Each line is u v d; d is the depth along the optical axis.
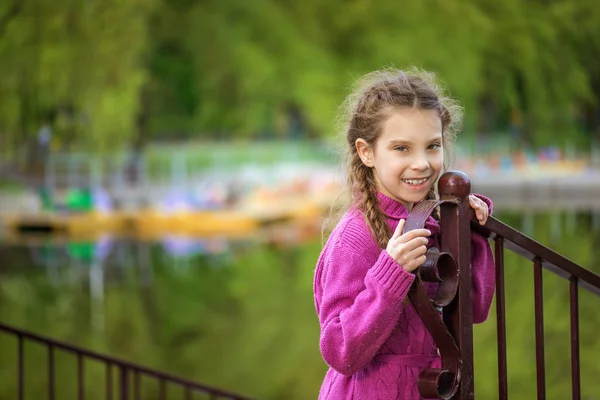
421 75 2.16
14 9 24.55
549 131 34.69
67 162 28.25
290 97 33.44
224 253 21.98
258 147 32.50
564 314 13.77
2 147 27.50
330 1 33.78
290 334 14.73
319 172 29.59
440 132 1.98
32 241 23.97
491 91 34.94
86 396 10.89
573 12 35.19
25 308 16.47
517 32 34.38
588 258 18.95
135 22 26.30
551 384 10.77
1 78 24.52
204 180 29.81
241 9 33.19
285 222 26.22
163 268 20.27
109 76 25.34
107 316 15.88
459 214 1.84
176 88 34.97
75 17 24.70
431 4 33.47
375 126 1.97
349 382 2.02
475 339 12.52
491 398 10.27
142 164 30.03
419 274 1.82
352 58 34.03
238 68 32.62
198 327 15.22
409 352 1.98
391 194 2.04
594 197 30.78
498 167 33.16
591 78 36.28
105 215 25.78
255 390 11.82
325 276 2.00
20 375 4.02
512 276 16.83
